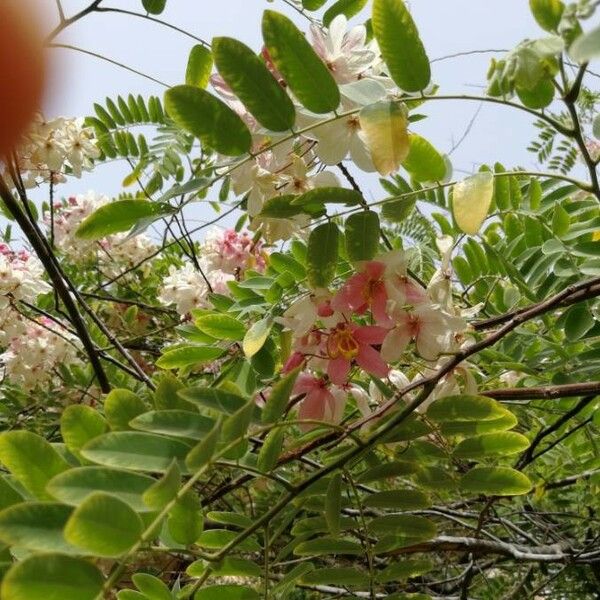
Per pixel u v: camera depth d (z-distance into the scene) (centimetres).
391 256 33
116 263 102
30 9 6
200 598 29
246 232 70
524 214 49
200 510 22
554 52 22
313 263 32
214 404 24
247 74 27
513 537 89
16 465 21
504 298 49
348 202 31
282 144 32
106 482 19
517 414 58
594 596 89
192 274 72
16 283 73
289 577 30
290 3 45
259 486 44
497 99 27
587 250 44
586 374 45
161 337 93
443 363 35
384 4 27
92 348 54
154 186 67
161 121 71
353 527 32
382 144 27
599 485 68
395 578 32
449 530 82
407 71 28
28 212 49
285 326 34
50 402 75
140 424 22
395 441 31
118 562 19
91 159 70
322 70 28
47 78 6
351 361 34
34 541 17
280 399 25
